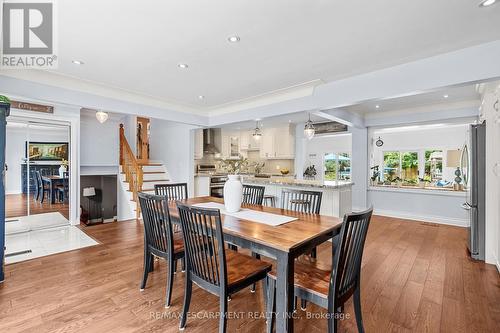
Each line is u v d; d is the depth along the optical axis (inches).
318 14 72.1
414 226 190.5
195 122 194.9
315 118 245.0
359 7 68.7
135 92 151.5
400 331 70.9
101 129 223.1
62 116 179.5
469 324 74.0
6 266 113.3
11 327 71.2
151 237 90.4
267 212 95.3
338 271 56.6
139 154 277.7
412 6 68.1
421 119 196.9
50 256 125.9
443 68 97.5
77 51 96.2
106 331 70.2
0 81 109.3
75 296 88.3
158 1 66.0
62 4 66.9
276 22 76.3
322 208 160.6
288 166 302.7
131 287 95.0
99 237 157.8
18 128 172.4
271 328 67.1
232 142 335.0
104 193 253.9
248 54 99.0
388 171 243.1
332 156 275.7
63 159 185.3
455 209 194.2
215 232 66.0
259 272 71.7
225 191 97.2
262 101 167.6
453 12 70.7
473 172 126.4
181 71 116.8
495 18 73.4
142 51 96.2
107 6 67.9
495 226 117.0
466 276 105.6
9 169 171.5
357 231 60.0
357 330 72.1
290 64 108.1
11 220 172.6
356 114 213.2
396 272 109.4
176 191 141.6
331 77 124.8
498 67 86.3
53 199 185.6
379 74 114.7
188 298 72.2
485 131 123.3
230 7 68.7
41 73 119.0
